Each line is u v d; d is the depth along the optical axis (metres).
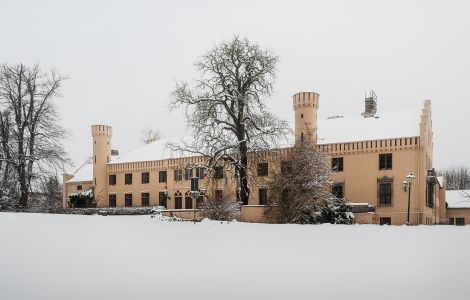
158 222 20.94
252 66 34.22
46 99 38.31
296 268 8.48
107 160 59.69
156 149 58.81
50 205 38.66
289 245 11.91
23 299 6.25
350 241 12.93
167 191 53.19
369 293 6.58
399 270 8.29
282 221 26.62
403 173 38.34
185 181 51.97
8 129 36.22
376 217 37.12
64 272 7.99
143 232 15.00
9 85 36.69
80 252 10.12
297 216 26.17
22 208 35.19
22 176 35.44
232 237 13.88
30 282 7.23
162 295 6.50
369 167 39.91
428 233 15.57
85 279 7.46
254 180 34.03
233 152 34.16
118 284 7.14
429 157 42.16
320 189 27.16
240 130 33.97
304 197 26.33
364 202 39.72
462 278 7.59
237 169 33.84
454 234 15.19
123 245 11.44
